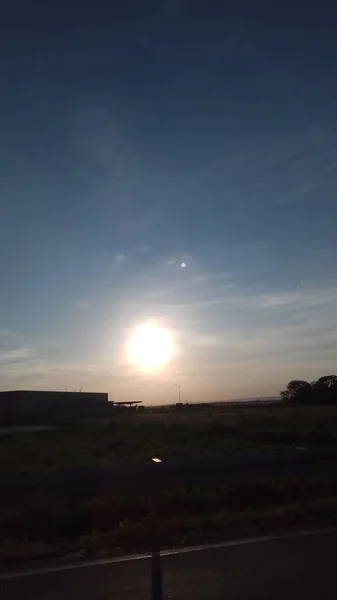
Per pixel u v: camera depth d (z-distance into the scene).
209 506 11.50
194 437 28.08
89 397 81.62
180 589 6.49
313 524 9.55
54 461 19.05
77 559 7.77
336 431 27.69
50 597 6.29
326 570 7.04
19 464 18.23
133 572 7.14
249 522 9.66
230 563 7.43
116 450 22.75
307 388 93.00
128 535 8.84
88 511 10.63
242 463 10.48
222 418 50.84
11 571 7.28
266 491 12.55
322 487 13.02
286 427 31.77
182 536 8.85
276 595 6.22
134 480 9.52
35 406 77.00
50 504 10.41
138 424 41.78
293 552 7.88
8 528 9.77
